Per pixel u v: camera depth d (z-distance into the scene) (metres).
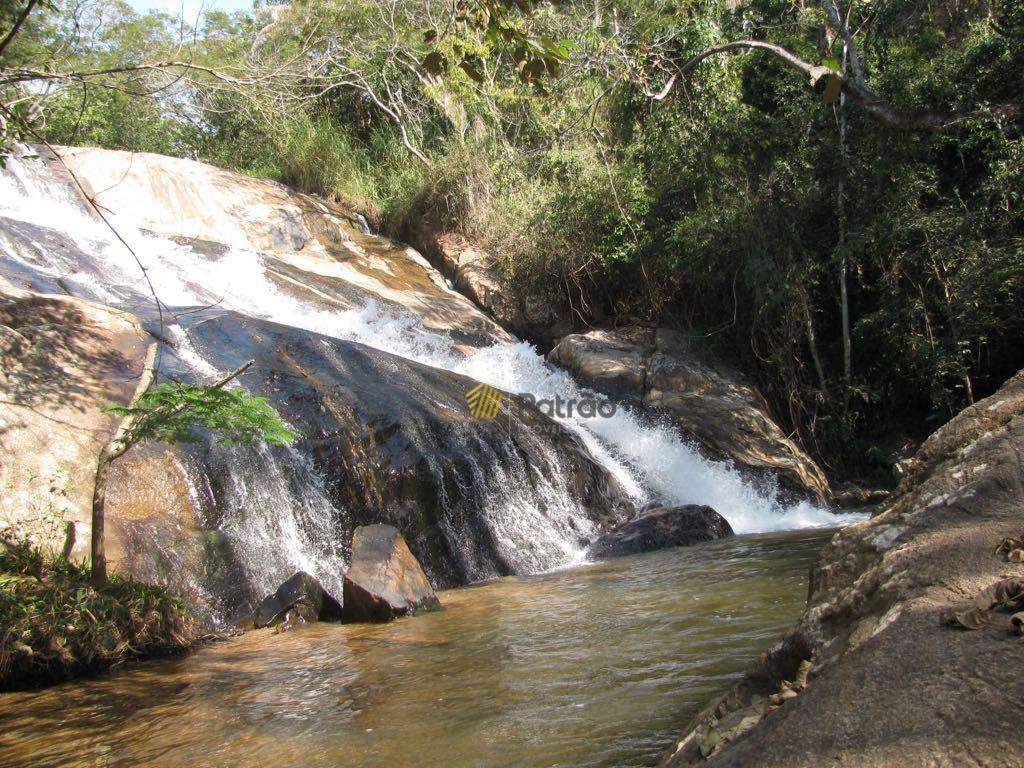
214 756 3.87
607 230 16.45
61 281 9.89
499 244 17.84
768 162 14.53
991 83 12.82
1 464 6.56
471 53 5.39
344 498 8.16
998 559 2.36
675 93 14.48
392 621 6.52
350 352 10.40
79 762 3.90
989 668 1.91
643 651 4.96
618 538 9.45
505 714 4.11
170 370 8.34
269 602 6.74
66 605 5.58
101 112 18.77
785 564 7.50
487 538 8.81
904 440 14.42
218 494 7.32
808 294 14.85
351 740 3.94
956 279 12.80
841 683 2.11
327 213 18.48
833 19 9.69
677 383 13.98
